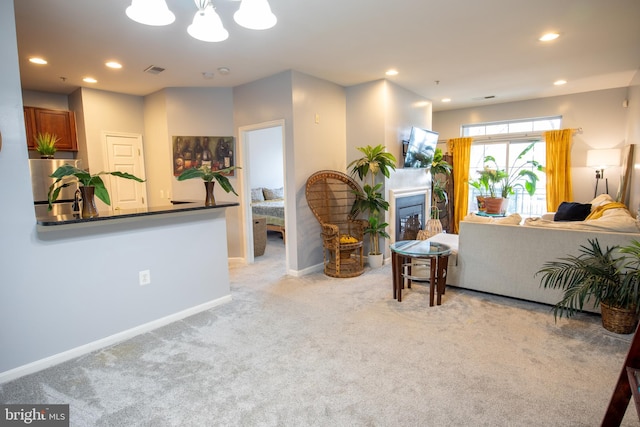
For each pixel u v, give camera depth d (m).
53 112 4.54
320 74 4.15
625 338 2.46
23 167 2.12
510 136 6.26
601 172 5.40
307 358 2.28
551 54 3.62
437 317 2.89
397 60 3.70
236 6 2.42
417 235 5.31
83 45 3.06
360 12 2.58
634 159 4.55
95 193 2.41
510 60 3.79
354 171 4.50
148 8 1.57
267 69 3.91
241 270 4.49
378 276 4.14
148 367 2.22
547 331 2.60
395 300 3.31
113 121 4.78
